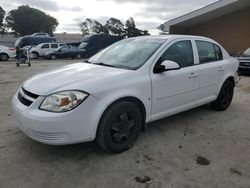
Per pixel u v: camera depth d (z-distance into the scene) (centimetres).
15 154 322
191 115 483
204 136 387
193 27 1919
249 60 1010
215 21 1794
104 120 301
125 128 326
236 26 1698
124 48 410
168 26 1811
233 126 430
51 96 282
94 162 307
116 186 262
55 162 306
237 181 274
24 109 292
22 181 268
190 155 327
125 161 310
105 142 309
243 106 555
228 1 1447
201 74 423
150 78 342
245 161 315
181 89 390
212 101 487
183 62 401
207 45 460
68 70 354
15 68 1312
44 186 261
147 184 266
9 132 389
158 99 358
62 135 279
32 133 288
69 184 265
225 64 487
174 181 272
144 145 352
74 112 278
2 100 583
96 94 290
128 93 315
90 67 364
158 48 372
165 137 380
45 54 2166
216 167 300
